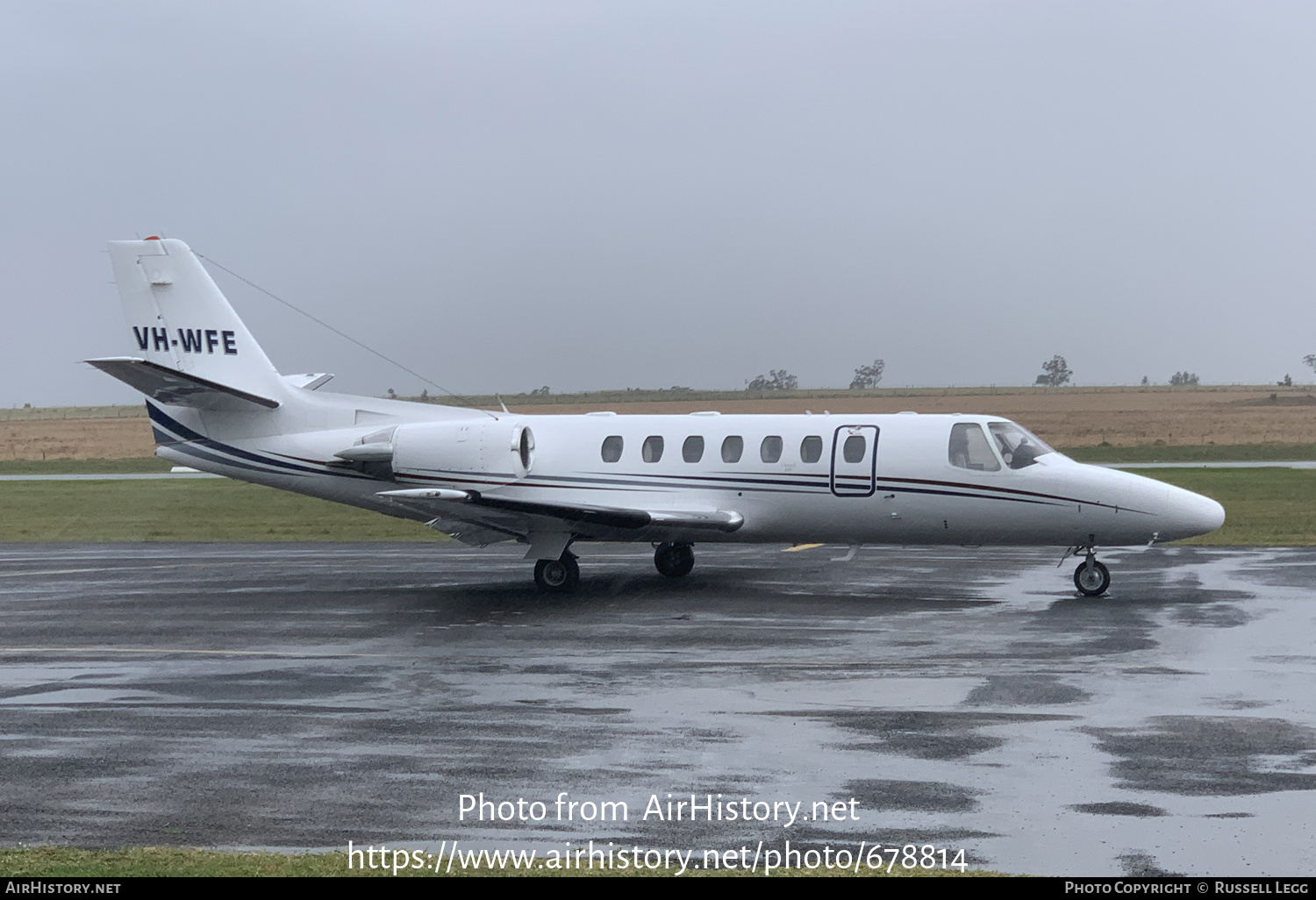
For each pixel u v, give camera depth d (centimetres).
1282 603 1809
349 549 2919
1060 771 946
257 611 1889
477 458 2169
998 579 2162
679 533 2094
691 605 1892
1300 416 11362
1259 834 798
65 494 4734
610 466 2144
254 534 3353
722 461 2089
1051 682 1277
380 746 1050
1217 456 6222
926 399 14738
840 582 2144
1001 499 1945
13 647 1580
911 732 1073
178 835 816
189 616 1848
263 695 1267
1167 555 2481
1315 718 1105
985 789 903
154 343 2352
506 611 1858
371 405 2325
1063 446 7612
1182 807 855
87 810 874
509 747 1039
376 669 1402
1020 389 17688
